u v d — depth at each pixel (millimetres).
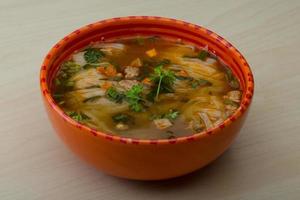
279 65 590
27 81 558
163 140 414
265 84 569
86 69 504
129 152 420
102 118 462
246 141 518
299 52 606
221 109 475
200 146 426
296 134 525
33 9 641
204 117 468
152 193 475
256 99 554
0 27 615
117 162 433
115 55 521
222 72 509
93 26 512
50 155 498
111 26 521
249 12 655
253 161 503
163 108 473
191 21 638
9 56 583
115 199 470
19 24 621
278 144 517
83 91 485
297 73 583
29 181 479
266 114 541
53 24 624
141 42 533
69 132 432
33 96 544
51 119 448
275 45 613
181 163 434
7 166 488
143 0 662
